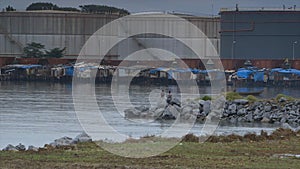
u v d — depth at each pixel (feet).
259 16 489.67
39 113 217.97
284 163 79.36
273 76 457.68
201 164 77.66
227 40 494.59
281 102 212.43
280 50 488.44
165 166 75.66
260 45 490.49
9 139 134.41
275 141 107.04
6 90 393.50
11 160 79.77
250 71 453.99
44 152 88.79
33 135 143.95
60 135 144.36
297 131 125.90
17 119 192.95
